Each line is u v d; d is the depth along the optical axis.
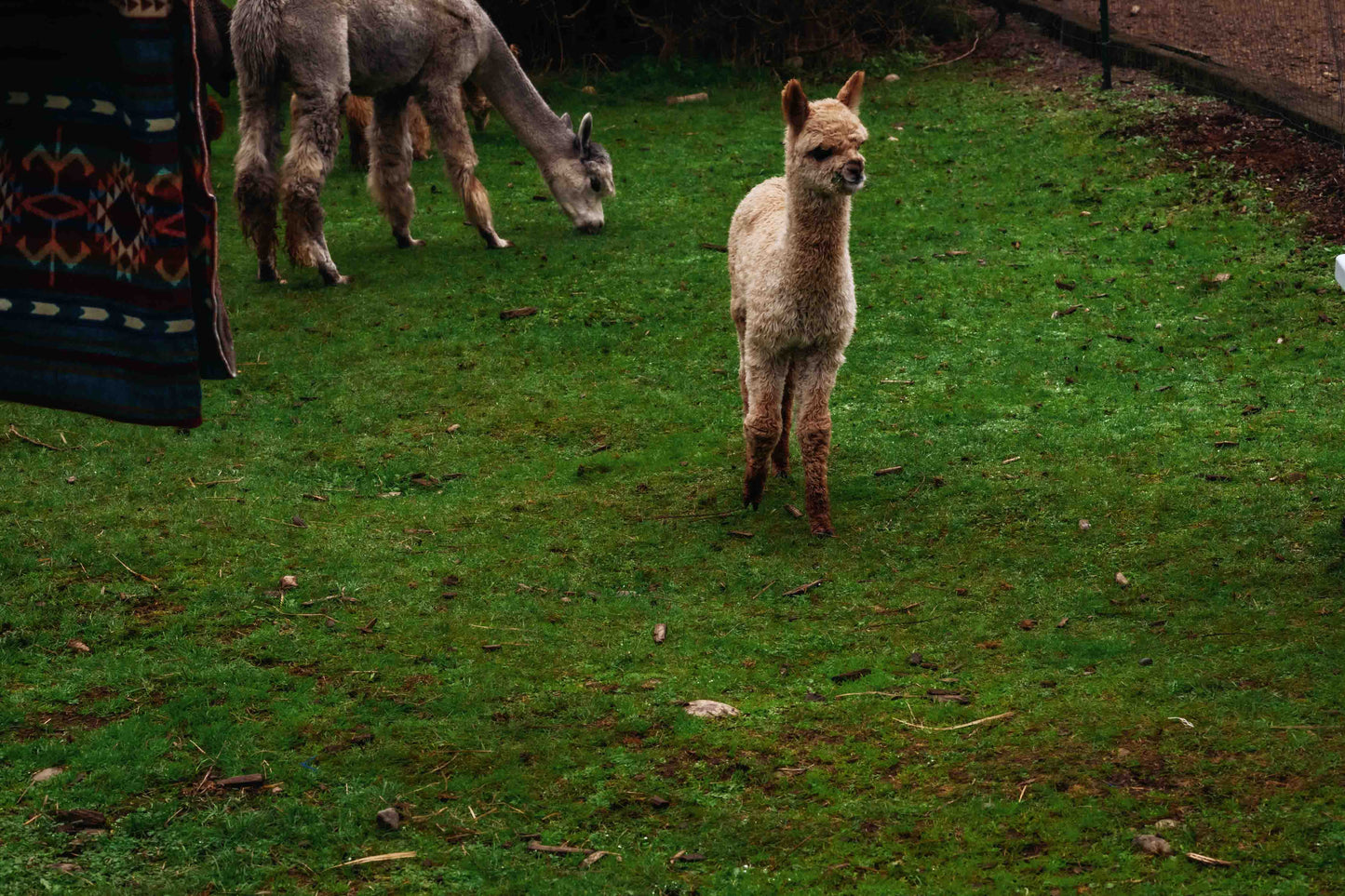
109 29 2.82
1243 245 9.37
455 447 7.16
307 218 9.53
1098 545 5.70
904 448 6.86
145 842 3.85
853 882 3.59
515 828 3.92
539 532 6.14
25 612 5.30
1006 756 4.16
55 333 3.03
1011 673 4.72
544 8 15.22
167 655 5.03
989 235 10.07
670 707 4.60
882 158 12.09
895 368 7.96
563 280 9.73
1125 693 4.48
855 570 5.66
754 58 15.36
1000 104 13.41
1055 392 7.46
